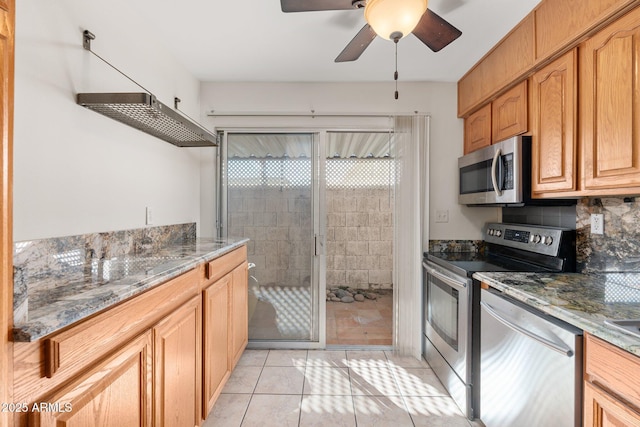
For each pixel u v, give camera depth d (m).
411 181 2.49
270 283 2.63
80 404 0.75
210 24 1.77
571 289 1.34
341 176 4.58
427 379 2.13
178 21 1.75
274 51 2.08
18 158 1.00
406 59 2.17
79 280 1.03
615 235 1.49
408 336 2.48
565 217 1.81
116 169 1.51
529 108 1.75
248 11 1.65
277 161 2.62
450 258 2.24
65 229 1.19
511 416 1.34
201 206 2.59
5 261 0.61
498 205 2.09
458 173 2.55
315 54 2.12
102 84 1.41
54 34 1.14
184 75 2.28
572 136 1.39
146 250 1.75
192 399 1.38
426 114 2.49
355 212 4.59
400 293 2.48
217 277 1.72
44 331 0.64
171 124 1.56
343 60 1.63
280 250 2.63
